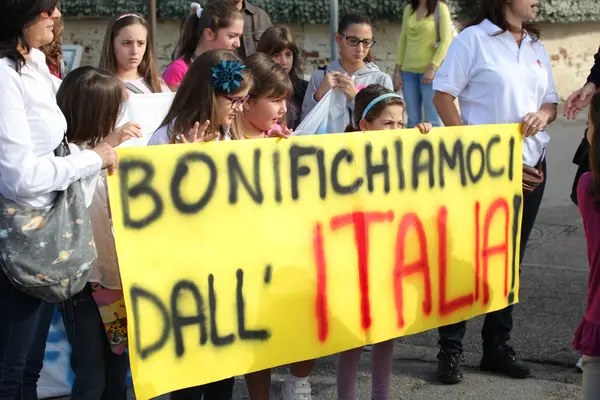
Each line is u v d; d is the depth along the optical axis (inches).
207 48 270.5
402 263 201.5
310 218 183.2
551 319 283.9
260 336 176.9
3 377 157.2
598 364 171.0
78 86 168.9
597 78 251.1
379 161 195.0
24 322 156.3
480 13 238.1
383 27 659.4
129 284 158.9
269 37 284.5
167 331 163.8
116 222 158.1
